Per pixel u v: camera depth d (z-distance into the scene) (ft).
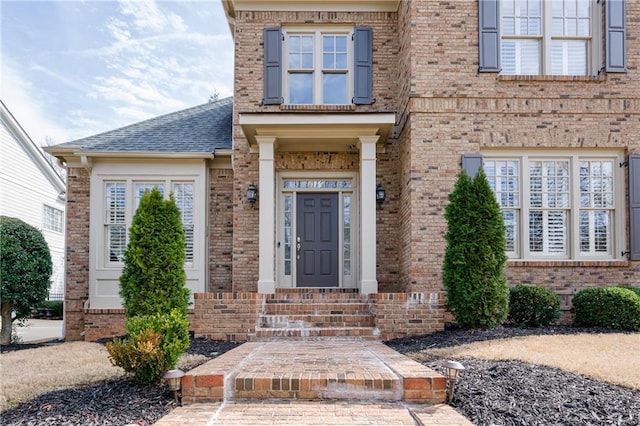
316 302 30.32
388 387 14.85
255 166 35.32
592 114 31.14
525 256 30.91
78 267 36.22
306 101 36.45
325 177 36.06
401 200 34.27
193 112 44.73
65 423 13.09
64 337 35.65
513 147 31.01
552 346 20.61
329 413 13.60
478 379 15.93
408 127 31.55
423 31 31.17
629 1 31.81
